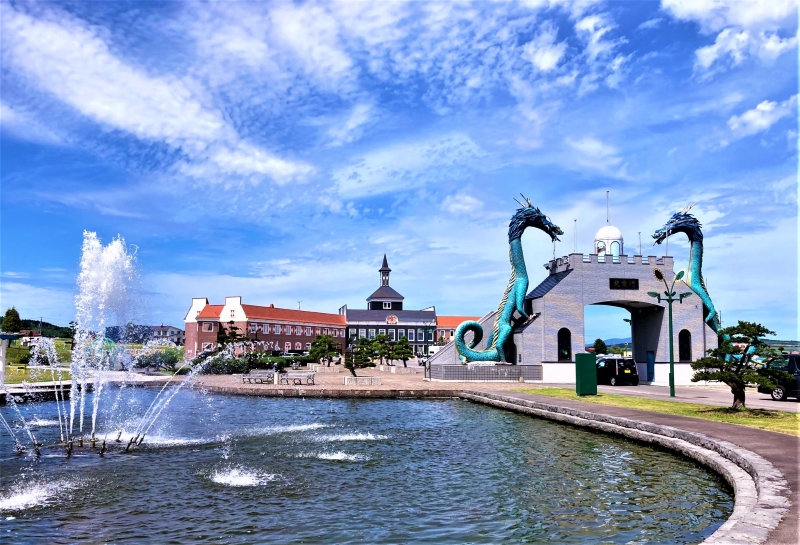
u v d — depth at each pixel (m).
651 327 51.78
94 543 10.57
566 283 49.47
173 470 16.22
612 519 11.82
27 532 11.16
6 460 17.58
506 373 47.75
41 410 30.16
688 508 12.48
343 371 66.81
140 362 58.78
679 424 19.89
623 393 35.41
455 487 14.31
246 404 33.62
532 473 15.75
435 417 27.95
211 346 93.94
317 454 18.48
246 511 12.37
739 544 8.20
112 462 17.28
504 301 50.16
